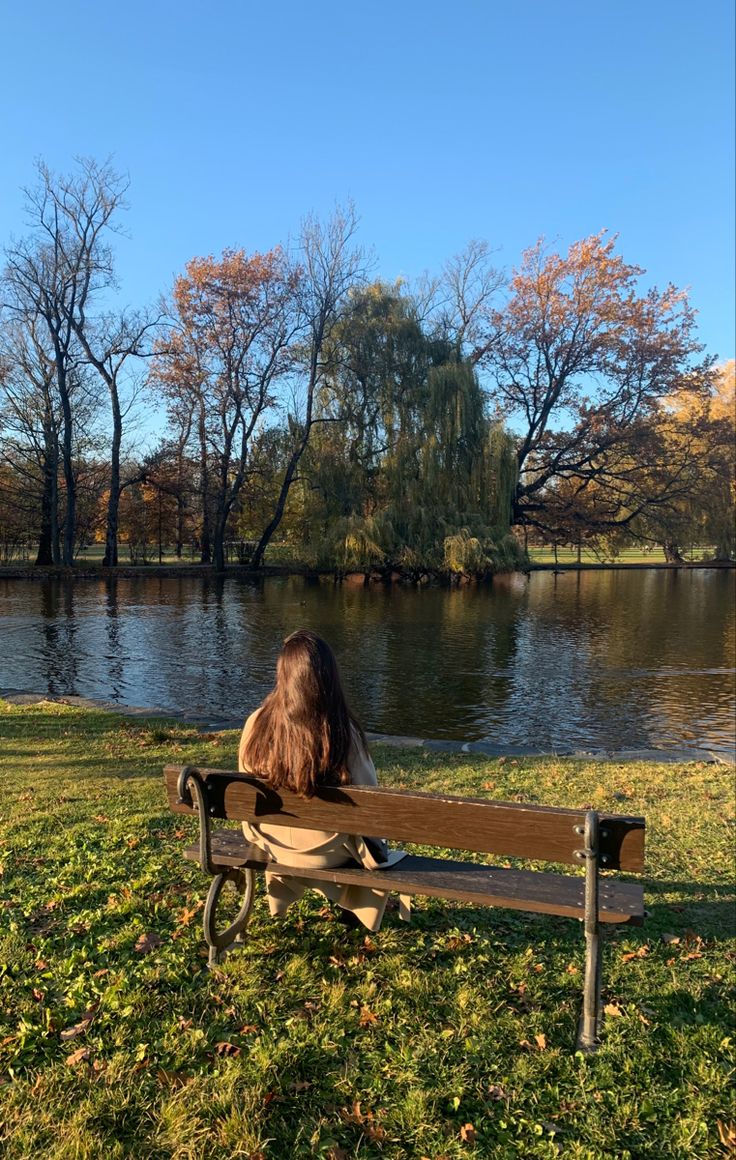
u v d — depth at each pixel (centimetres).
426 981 301
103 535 4931
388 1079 246
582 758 829
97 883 395
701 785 691
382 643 1869
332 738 290
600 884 293
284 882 323
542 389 4578
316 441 3925
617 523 4628
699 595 3244
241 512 4575
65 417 3750
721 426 4600
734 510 5009
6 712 1030
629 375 4409
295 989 297
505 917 366
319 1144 218
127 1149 216
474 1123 228
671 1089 244
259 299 4038
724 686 1427
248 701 1267
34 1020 276
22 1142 217
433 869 305
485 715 1207
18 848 459
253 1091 237
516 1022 277
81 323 3822
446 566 3488
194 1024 274
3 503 3925
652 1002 295
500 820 269
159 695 1309
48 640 1889
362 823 287
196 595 3028
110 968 310
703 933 365
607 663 1647
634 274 4350
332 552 3600
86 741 841
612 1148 219
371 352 3850
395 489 3709
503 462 3747
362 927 345
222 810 307
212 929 308
